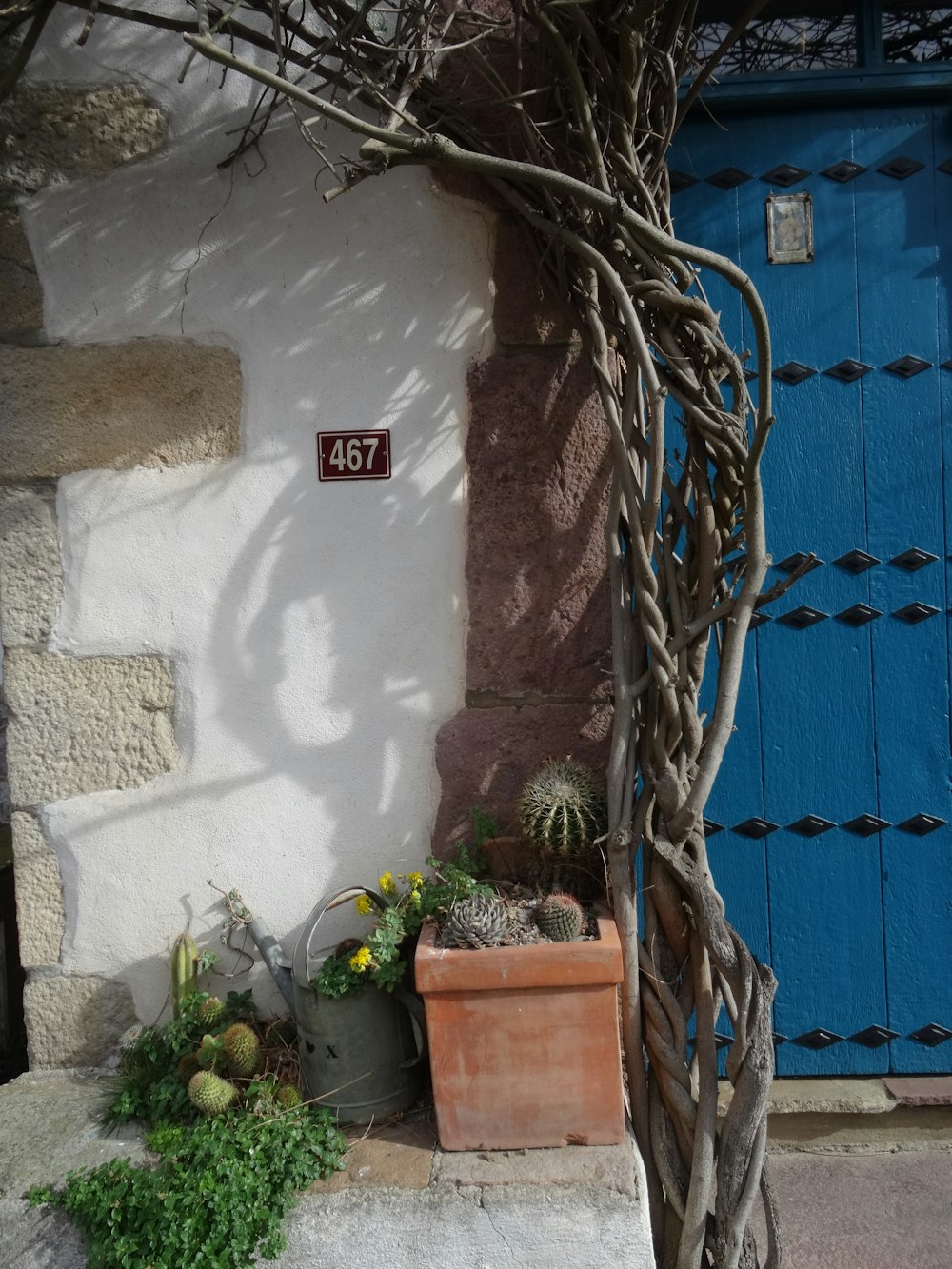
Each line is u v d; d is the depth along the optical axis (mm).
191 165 2441
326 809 2467
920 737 2668
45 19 2133
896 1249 2279
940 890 2678
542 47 2201
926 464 2646
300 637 2463
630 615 2217
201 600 2477
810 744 2680
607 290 2279
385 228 2416
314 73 2189
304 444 2445
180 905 2510
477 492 2412
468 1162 2027
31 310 2473
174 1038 2342
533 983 1993
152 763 2502
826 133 2645
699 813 2090
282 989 2363
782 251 2645
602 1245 1910
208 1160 2039
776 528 2664
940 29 2627
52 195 2459
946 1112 2639
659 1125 2141
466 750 2434
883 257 2641
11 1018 3502
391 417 2430
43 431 2477
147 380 2469
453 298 2412
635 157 2129
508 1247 1929
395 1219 1946
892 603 2658
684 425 2285
